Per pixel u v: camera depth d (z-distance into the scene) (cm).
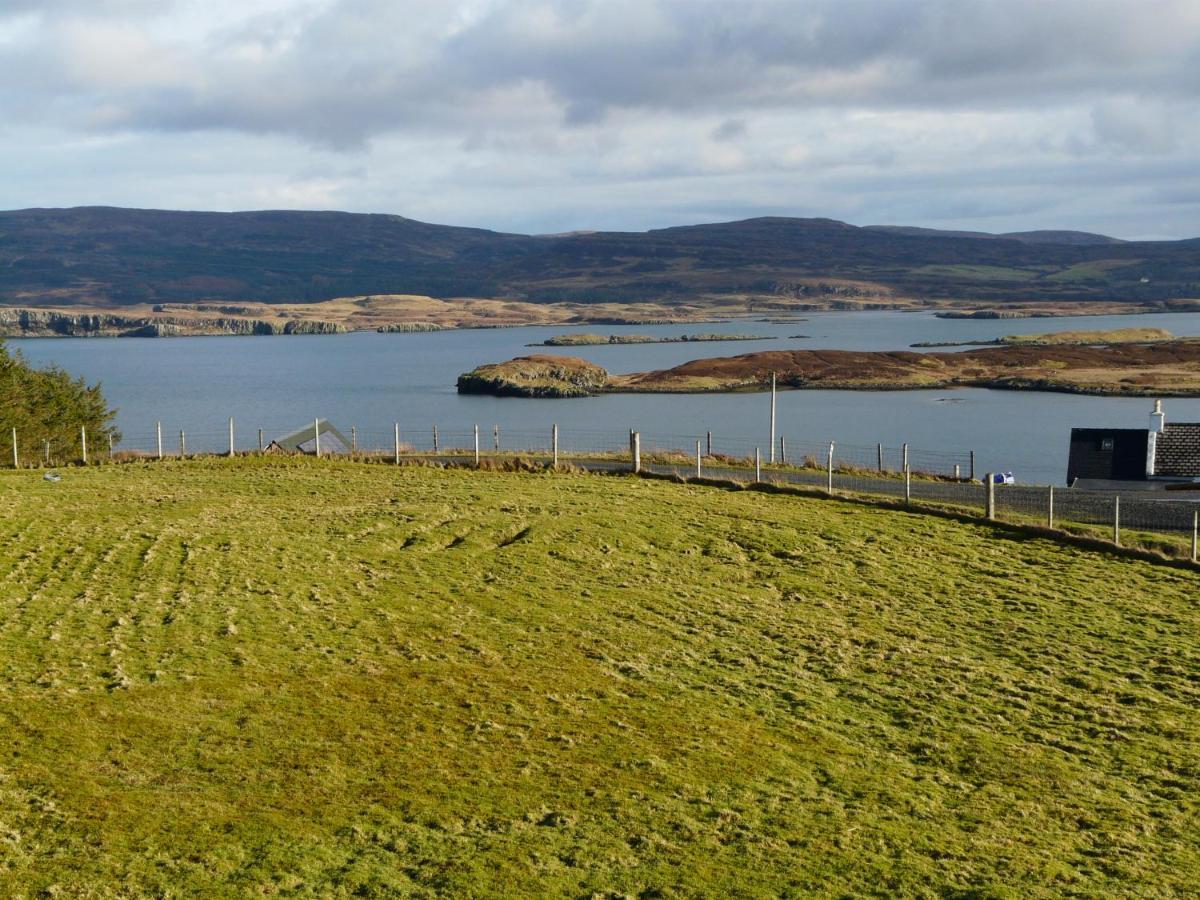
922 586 3441
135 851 1695
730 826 1875
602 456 6006
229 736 2108
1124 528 4278
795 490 4753
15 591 2902
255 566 3250
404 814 1858
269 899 1591
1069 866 1809
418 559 3434
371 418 15550
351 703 2295
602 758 2111
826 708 2433
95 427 7012
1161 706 2539
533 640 2758
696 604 3145
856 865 1767
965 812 1984
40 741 2023
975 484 5497
